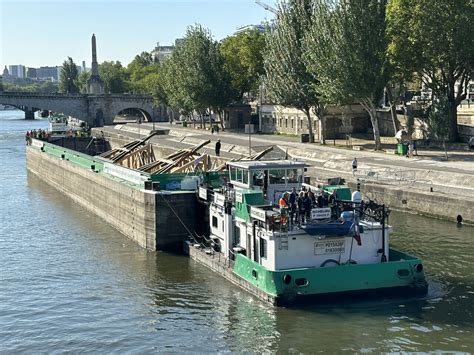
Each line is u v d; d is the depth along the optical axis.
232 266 36.44
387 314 29.78
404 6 73.06
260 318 29.86
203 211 43.84
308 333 28.06
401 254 32.91
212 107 121.38
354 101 78.19
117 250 45.06
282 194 35.12
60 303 34.09
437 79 78.50
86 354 27.66
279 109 111.75
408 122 84.56
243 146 86.31
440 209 50.16
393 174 60.03
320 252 31.78
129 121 198.62
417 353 26.09
